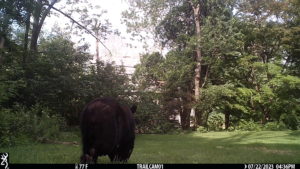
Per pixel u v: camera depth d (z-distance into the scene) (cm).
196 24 3044
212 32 2864
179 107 3017
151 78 3061
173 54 3067
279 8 2902
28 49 2264
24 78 1988
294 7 2855
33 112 1761
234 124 3103
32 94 2025
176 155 1173
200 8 3058
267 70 2983
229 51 2875
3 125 1358
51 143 1499
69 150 1225
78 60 2311
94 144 762
